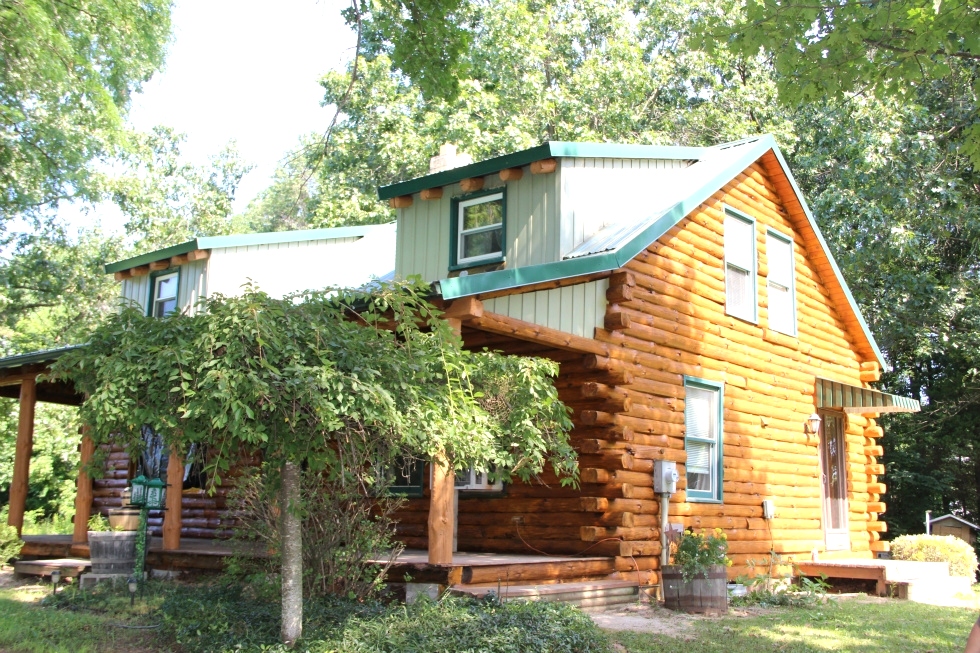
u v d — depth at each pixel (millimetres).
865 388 16547
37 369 14688
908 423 26188
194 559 11656
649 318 12258
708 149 15836
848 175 22781
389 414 6930
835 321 17391
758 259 15156
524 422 8656
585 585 10297
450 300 9242
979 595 15047
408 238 14031
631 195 13680
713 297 13789
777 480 14711
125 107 21047
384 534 9586
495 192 13078
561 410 9203
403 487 12719
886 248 22203
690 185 13750
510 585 9742
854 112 22469
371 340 7477
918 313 22891
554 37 29125
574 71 28594
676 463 12328
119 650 7941
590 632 7934
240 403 6344
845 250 22734
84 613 9523
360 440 7418
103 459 7699
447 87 11664
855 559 15891
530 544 11797
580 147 12469
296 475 7605
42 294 27672
